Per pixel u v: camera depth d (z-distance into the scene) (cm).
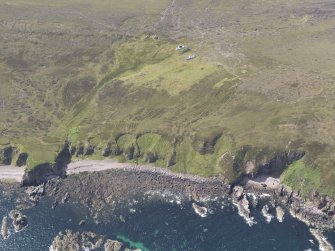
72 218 17675
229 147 19025
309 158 17925
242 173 18375
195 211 17562
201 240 16175
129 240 16412
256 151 18488
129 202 18350
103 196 18775
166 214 17550
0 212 18138
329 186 16912
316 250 15362
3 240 16600
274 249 15538
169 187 18912
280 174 18300
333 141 18438
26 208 18312
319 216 16612
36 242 16500
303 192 17350
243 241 15962
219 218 17088
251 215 17038
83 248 16075
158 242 16250
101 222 17388
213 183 18575
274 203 17488
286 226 16438
